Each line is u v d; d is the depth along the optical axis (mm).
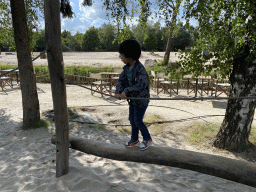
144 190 2404
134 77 2359
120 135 5559
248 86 4383
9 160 3777
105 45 69562
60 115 2527
